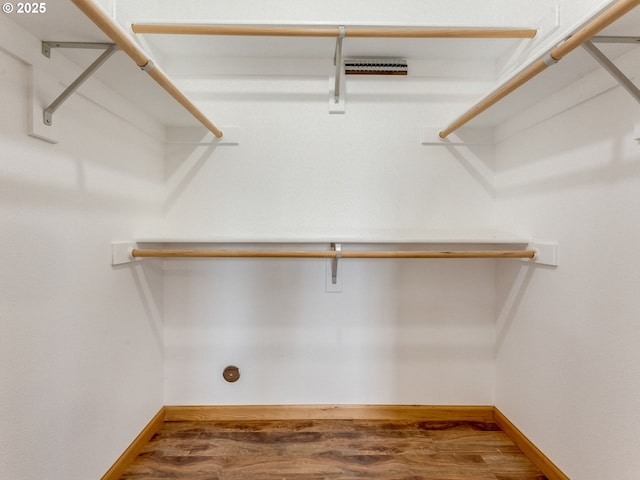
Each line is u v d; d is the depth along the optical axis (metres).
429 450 1.37
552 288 1.22
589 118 1.05
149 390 1.45
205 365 1.60
